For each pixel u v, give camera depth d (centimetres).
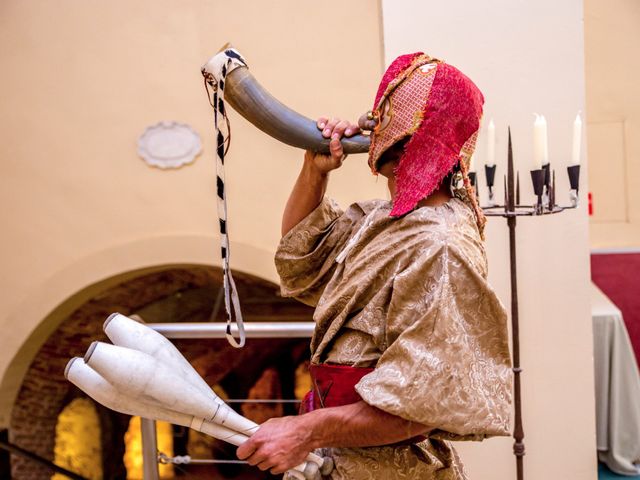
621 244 576
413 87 149
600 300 390
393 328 143
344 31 445
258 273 470
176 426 766
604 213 579
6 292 497
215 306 773
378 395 135
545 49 284
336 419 142
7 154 488
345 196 451
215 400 151
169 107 474
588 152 578
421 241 143
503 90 287
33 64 480
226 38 460
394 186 158
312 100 451
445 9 288
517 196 267
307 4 448
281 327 238
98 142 481
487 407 137
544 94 286
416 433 139
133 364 142
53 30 477
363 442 142
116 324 155
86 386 148
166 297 738
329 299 157
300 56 450
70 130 483
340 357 154
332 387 153
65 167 486
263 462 144
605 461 350
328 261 183
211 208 475
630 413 342
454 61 288
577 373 291
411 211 148
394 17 290
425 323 136
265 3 451
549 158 287
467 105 148
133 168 480
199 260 477
